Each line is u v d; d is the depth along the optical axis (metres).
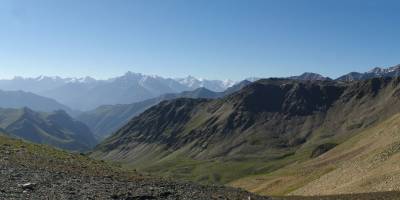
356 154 151.12
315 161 194.88
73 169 47.88
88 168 51.28
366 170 94.44
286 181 157.88
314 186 111.50
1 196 28.91
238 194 43.47
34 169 43.59
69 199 30.14
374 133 165.88
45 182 36.31
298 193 112.75
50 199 29.56
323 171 139.62
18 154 54.31
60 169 46.16
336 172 113.69
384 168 86.00
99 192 34.12
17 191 31.17
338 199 47.19
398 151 93.75
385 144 116.69
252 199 40.94
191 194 38.50
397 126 138.38
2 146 59.69
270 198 44.75
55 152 63.59
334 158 169.25
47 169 44.78
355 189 80.25
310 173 153.50
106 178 44.16
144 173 57.50
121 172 52.66
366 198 46.69
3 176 36.97
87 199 30.73
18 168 42.81
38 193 31.31
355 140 185.62
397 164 82.62
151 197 34.22
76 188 35.06
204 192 41.25
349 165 112.06
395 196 46.66
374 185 76.31
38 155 56.38
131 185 40.53
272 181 170.25
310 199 47.38
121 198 32.72
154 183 44.53
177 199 35.03
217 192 42.91
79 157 63.56
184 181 51.84
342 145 197.38
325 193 92.19
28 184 33.28
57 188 34.03
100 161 64.94
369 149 141.00
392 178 73.75
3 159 48.09
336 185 98.12
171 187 42.56
